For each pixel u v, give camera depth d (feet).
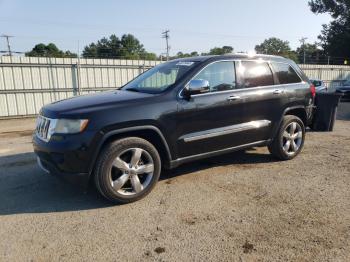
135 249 10.05
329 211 12.40
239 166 18.07
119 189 13.06
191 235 10.81
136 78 18.28
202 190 14.65
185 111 14.26
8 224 11.73
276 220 11.74
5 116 51.19
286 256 9.57
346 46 175.32
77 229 11.32
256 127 17.01
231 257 9.57
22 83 52.19
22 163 19.40
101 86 60.13
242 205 13.03
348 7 176.04
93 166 12.59
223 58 16.01
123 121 12.70
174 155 14.35
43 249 10.12
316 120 29.32
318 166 18.03
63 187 15.19
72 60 56.34
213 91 15.35
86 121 12.25
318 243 10.21
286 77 18.80
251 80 16.94
